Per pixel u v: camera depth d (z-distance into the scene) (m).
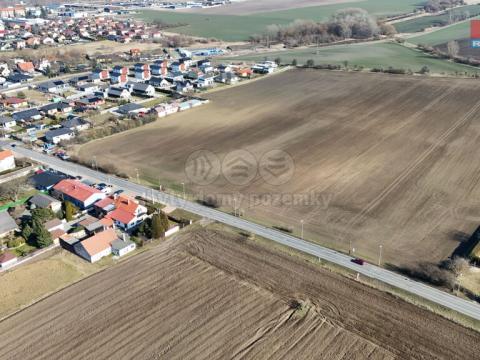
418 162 103.06
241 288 63.72
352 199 88.00
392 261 69.25
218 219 82.00
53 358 53.09
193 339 54.97
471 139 114.31
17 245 75.31
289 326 56.59
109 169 101.56
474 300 60.69
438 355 52.06
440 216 81.44
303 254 71.38
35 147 118.25
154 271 68.12
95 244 72.31
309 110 141.50
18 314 60.25
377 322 57.09
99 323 58.03
